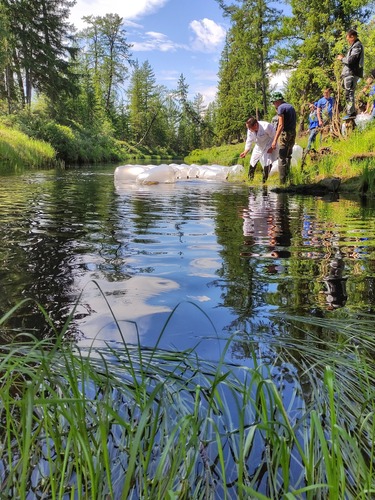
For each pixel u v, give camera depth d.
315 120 10.38
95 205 5.09
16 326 1.54
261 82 29.14
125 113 62.88
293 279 2.19
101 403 0.85
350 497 0.79
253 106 36.03
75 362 1.21
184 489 0.82
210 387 1.14
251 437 0.80
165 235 3.30
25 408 0.82
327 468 0.73
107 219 4.04
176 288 2.00
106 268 2.33
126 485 0.74
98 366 1.21
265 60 27.91
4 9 25.39
